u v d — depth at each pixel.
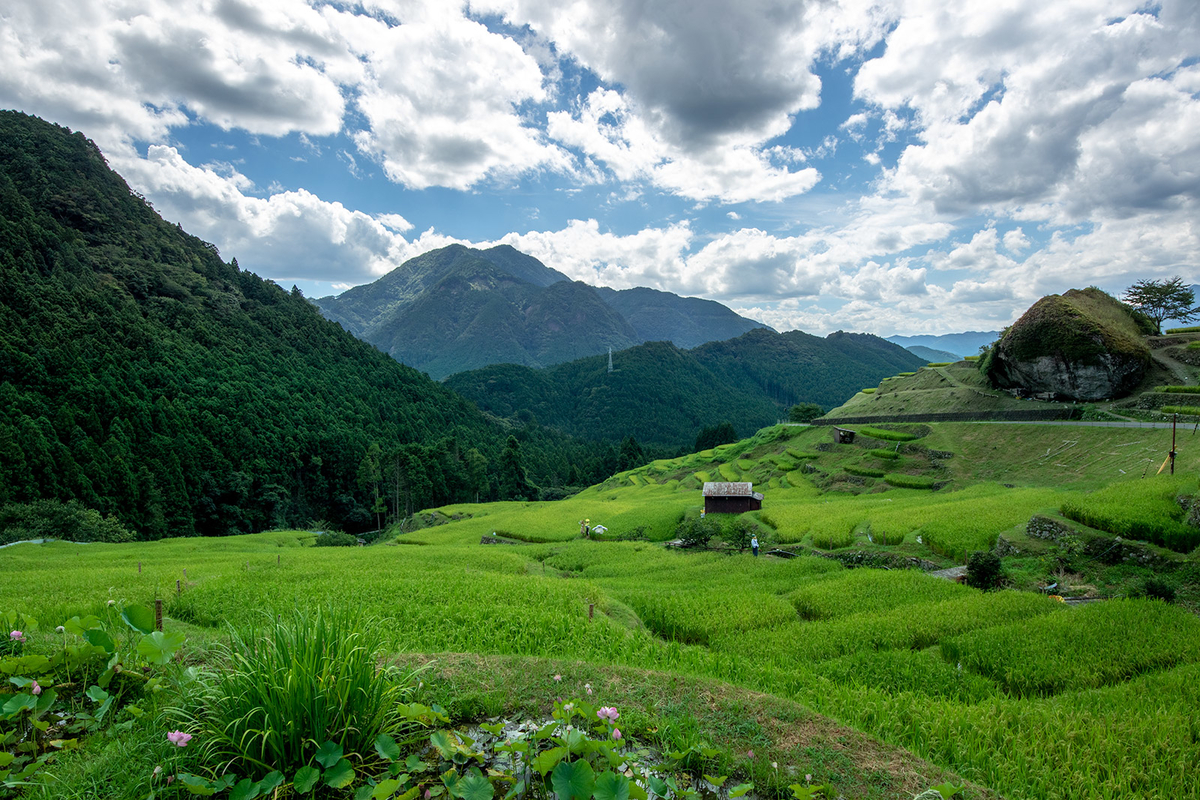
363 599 19.91
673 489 87.31
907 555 31.11
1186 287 76.19
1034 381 64.62
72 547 48.94
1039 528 28.86
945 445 62.28
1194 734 10.42
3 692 6.55
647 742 7.46
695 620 20.67
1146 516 25.75
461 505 88.81
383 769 6.13
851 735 7.85
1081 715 10.89
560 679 8.98
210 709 6.18
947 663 15.47
